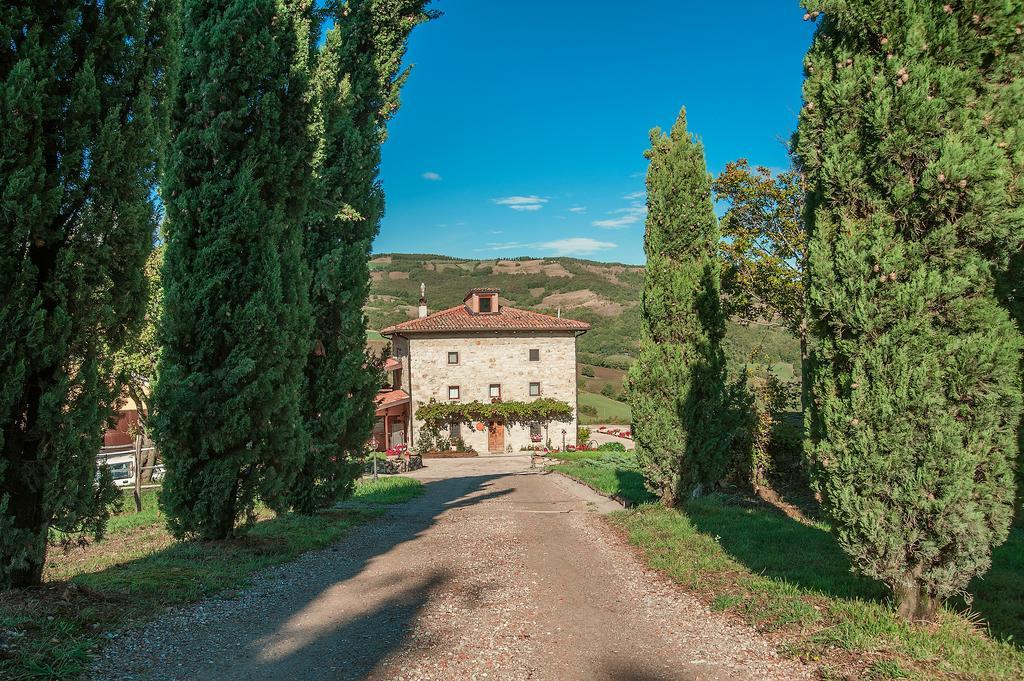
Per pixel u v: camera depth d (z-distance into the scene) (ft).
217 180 26.66
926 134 15.71
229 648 15.90
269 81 27.84
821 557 24.35
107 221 16.88
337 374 39.06
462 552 28.50
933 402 15.24
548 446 126.93
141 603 18.44
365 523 37.09
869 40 17.08
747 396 41.91
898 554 16.03
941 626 15.89
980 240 15.14
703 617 18.84
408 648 16.16
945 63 15.79
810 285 17.88
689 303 39.52
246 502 27.07
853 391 16.43
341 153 40.45
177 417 25.18
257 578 22.74
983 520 15.11
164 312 25.63
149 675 13.98
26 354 15.72
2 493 15.89
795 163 20.03
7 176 14.90
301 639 16.71
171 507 26.11
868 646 14.97
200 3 26.91
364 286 41.14
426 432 124.16
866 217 16.90
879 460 15.85
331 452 39.11
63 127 16.30
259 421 26.78
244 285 26.48
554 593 21.63
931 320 15.67
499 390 126.52
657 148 40.78
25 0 15.72
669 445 39.34
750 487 50.80
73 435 16.47
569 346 128.36
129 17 17.17
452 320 129.59
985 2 15.25
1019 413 15.14
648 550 28.48
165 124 18.86
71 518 16.93
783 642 16.19
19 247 15.75
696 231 40.11
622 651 16.07
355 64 43.86
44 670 13.23
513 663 15.23
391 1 44.19
